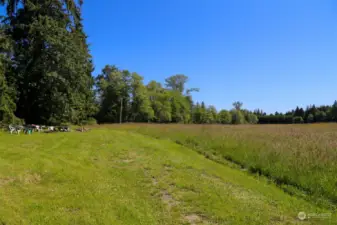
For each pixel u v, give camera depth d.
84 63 25.88
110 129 25.33
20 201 4.70
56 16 25.00
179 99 65.38
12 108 20.72
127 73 55.44
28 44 24.50
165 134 18.61
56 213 4.25
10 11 24.36
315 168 6.84
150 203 5.00
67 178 6.34
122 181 6.47
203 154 11.22
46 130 20.62
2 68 19.33
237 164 9.17
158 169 8.00
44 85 23.14
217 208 4.79
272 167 7.59
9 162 7.50
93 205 4.65
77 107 25.47
